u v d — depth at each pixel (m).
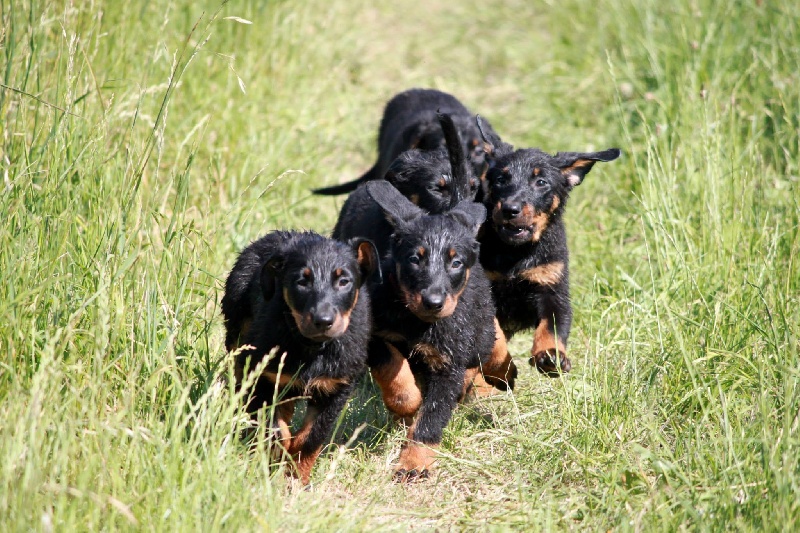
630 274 11.59
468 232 8.68
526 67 19.52
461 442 8.60
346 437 8.72
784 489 6.43
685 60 14.95
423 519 7.26
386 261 8.68
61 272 7.71
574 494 7.48
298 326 7.46
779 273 9.91
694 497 6.96
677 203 11.76
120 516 6.04
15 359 7.07
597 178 14.37
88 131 9.20
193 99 13.15
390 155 13.60
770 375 8.28
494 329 9.27
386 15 22.52
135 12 12.45
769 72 14.01
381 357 8.35
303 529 6.48
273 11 16.19
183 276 8.75
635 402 8.38
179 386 7.08
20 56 9.19
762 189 11.29
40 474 5.99
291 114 14.93
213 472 6.48
